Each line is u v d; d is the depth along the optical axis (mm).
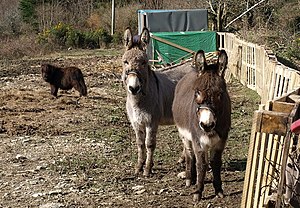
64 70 15680
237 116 12523
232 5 30531
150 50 20828
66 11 44188
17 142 10359
